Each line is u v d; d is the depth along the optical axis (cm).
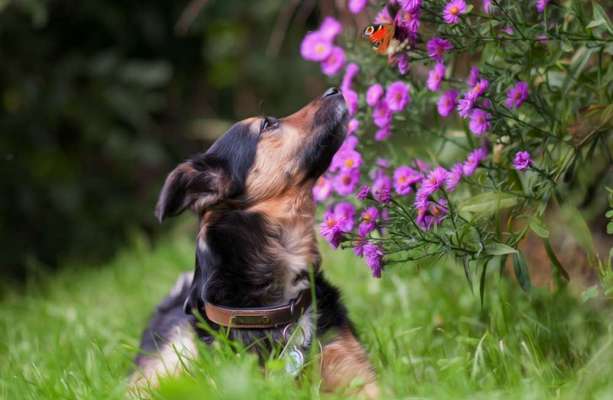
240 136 633
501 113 564
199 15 1531
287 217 620
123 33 1502
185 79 1634
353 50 720
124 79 1434
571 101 606
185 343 603
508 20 548
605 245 669
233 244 604
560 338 628
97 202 1502
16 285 1359
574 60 598
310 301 600
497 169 593
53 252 1470
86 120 1426
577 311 665
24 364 727
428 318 726
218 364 529
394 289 823
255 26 1538
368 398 536
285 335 586
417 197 571
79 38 1500
